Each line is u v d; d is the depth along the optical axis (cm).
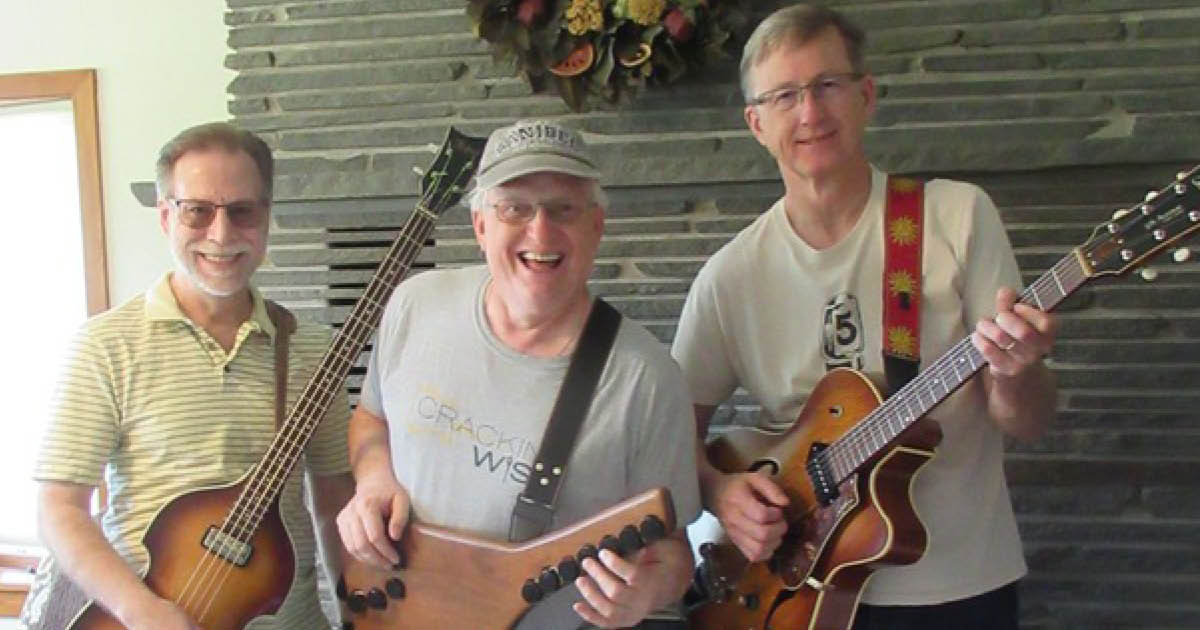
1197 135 181
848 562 139
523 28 190
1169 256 186
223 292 151
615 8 188
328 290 214
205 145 149
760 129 151
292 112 214
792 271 152
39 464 145
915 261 146
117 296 240
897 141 190
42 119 251
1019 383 135
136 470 148
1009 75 188
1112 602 192
